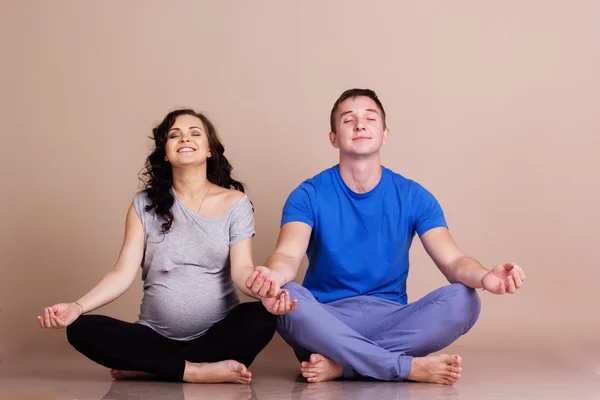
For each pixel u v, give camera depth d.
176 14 3.91
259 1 3.89
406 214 2.70
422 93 3.83
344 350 2.36
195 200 2.64
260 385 2.36
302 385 2.35
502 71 3.81
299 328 2.38
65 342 3.76
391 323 2.52
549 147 3.79
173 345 2.54
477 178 3.80
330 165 3.83
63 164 3.88
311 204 2.69
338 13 3.87
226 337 2.44
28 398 2.13
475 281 2.40
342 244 2.67
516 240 3.78
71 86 3.90
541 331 3.69
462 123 3.81
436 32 3.84
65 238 3.85
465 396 2.10
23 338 3.80
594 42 3.79
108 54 3.91
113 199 3.86
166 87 3.89
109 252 3.85
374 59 3.85
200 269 2.57
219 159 2.79
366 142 2.64
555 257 3.77
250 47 3.88
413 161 3.81
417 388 2.26
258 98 3.87
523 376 2.53
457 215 3.80
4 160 3.89
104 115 3.89
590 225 3.77
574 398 2.07
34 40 3.93
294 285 2.43
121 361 2.39
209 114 3.87
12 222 3.86
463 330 2.47
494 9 3.83
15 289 3.84
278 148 3.84
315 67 3.86
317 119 3.85
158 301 2.54
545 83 3.79
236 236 2.58
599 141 3.78
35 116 3.90
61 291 3.83
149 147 3.87
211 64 3.89
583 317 3.72
